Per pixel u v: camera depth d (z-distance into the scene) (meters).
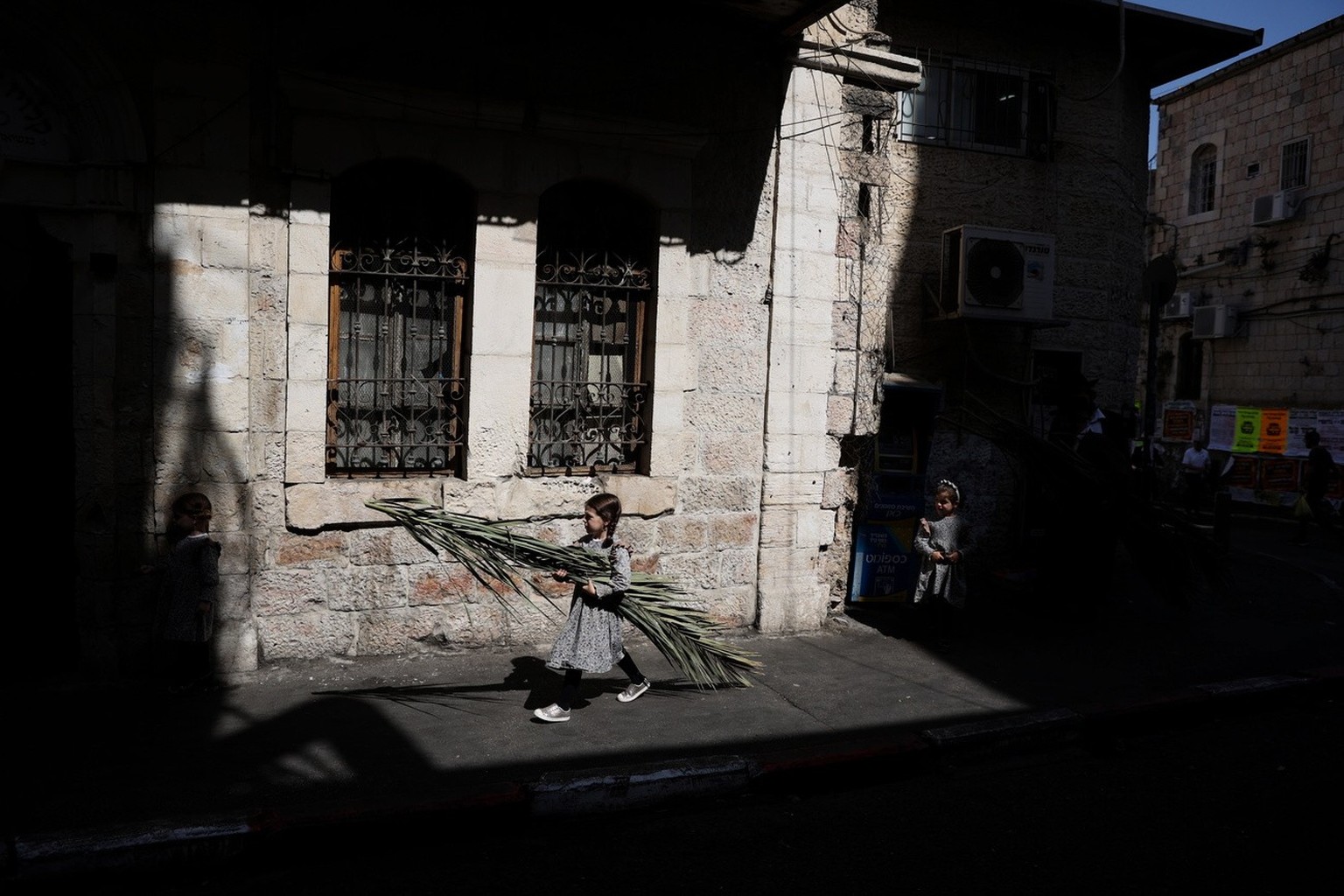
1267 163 20.55
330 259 6.35
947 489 7.59
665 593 6.08
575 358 7.17
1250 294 20.86
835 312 7.92
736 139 7.43
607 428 7.29
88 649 5.87
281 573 6.23
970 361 10.47
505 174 6.62
